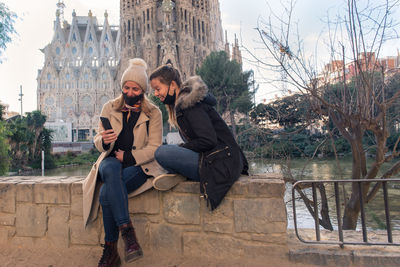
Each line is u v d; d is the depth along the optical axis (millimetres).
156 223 2432
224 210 2271
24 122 41344
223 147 2102
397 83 5320
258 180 2258
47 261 2430
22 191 2678
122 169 2271
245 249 2230
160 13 84312
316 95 5246
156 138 2432
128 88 2336
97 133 2389
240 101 9008
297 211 10977
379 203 10281
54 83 95625
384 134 5379
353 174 5988
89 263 2377
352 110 5523
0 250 2621
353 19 4336
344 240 2426
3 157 16625
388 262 2070
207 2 90438
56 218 2619
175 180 2293
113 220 2045
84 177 3006
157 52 81188
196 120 2006
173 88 2268
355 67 4941
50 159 46531
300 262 2158
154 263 2312
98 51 108562
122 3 85312
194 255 2336
